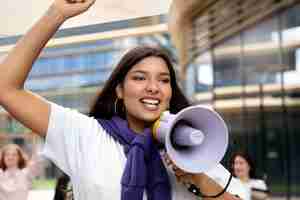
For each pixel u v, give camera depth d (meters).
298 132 10.64
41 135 1.80
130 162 1.69
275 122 11.13
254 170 5.17
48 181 18.55
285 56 10.72
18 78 1.72
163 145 1.71
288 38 10.53
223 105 12.47
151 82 1.77
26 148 13.70
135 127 1.85
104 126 1.82
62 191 4.11
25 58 1.71
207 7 10.05
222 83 12.55
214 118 1.66
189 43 12.64
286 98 10.80
